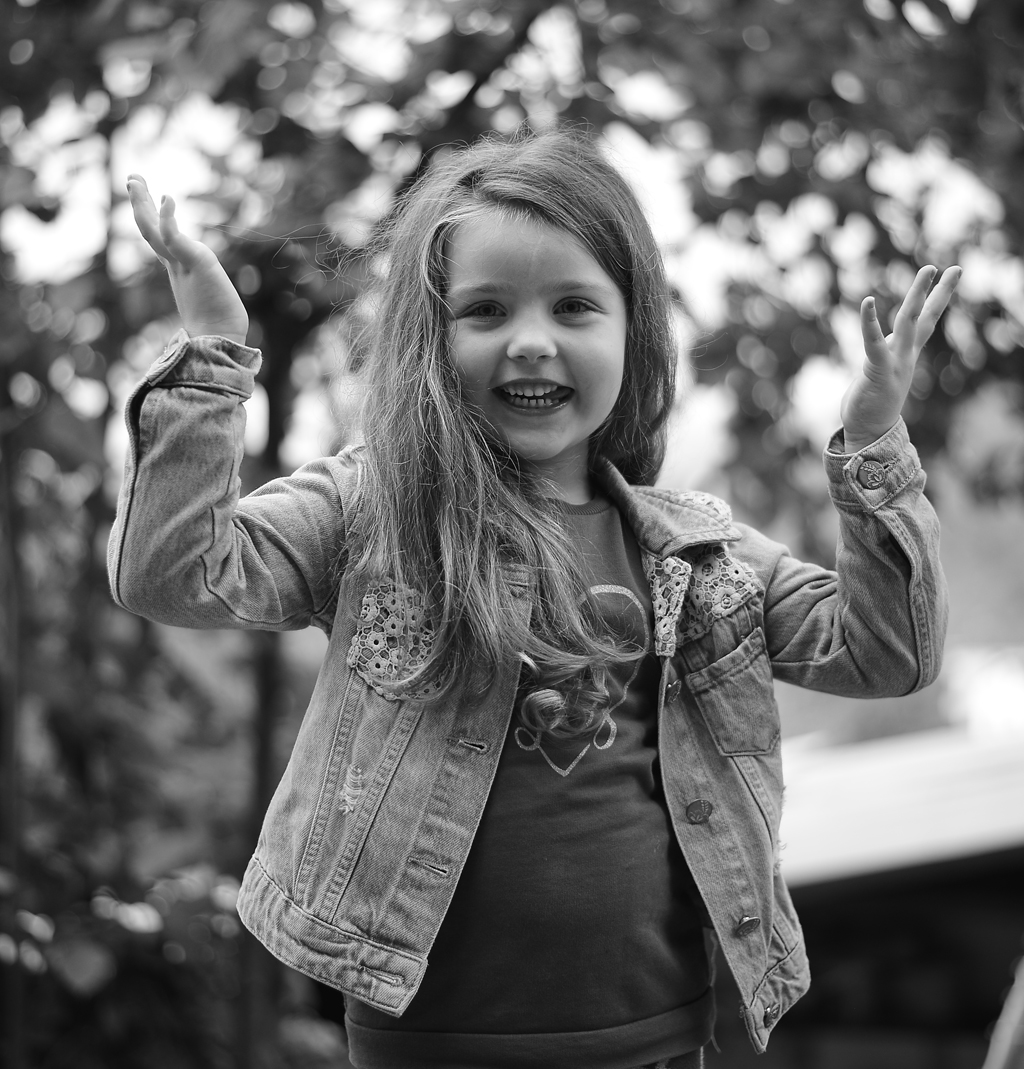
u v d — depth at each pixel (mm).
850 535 1311
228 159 2564
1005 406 3406
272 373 2541
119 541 1173
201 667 3252
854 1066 3738
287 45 2531
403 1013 1252
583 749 1304
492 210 1334
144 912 2748
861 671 1333
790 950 1419
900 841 3592
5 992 2654
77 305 2381
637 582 1386
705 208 2752
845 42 2574
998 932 3639
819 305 2939
